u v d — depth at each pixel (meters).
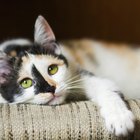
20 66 0.64
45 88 0.63
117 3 1.10
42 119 0.56
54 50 0.68
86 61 0.82
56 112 0.58
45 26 0.67
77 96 0.68
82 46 0.85
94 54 0.84
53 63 0.66
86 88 0.68
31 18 1.08
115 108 0.60
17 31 1.06
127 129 0.58
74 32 1.09
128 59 0.87
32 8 1.08
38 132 0.55
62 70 0.67
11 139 0.55
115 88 0.67
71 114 0.57
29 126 0.56
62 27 1.09
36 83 0.64
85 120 0.57
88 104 0.60
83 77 0.70
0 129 0.55
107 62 0.85
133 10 1.11
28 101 0.64
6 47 0.68
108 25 1.11
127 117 0.58
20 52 0.66
